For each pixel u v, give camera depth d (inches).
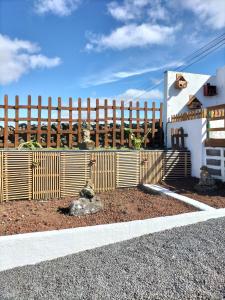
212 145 330.0
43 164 283.9
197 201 248.4
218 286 124.8
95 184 307.7
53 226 189.5
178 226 198.7
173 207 236.2
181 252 153.4
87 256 161.9
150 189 304.5
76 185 298.7
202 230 182.7
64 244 170.7
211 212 213.3
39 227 186.9
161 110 451.8
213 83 490.9
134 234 188.4
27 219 205.0
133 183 328.8
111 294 122.1
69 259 161.6
